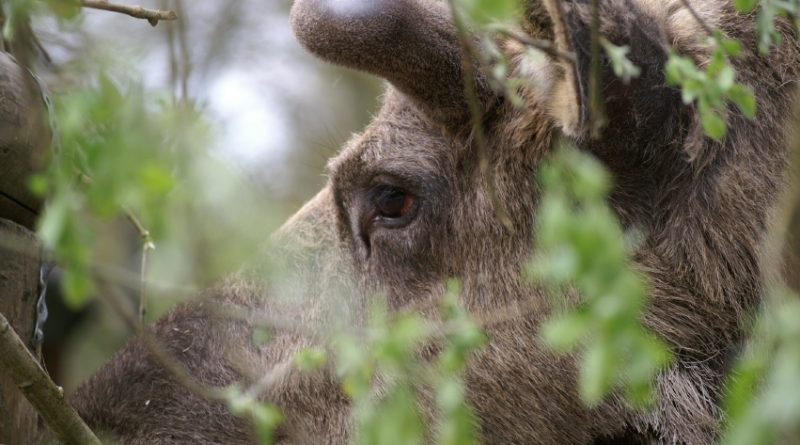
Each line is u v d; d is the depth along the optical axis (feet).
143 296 26.71
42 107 25.93
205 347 31.76
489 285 28.94
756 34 27.12
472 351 28.73
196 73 37.83
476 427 28.81
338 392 30.25
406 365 23.68
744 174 26.81
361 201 30.71
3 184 26.18
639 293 18.13
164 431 31.27
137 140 19.01
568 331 18.10
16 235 26.81
